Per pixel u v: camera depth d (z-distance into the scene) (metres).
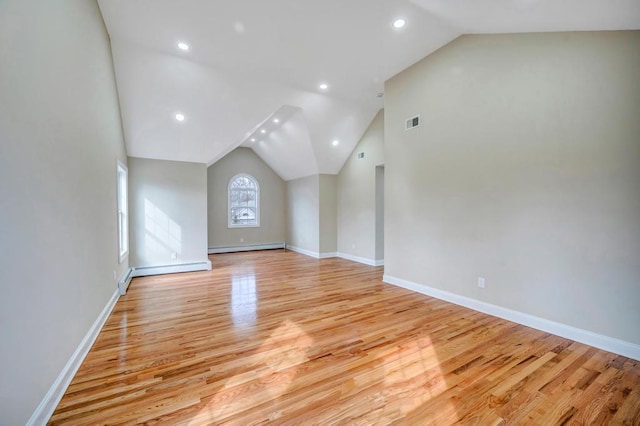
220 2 2.98
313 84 4.98
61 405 1.87
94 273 2.92
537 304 3.06
